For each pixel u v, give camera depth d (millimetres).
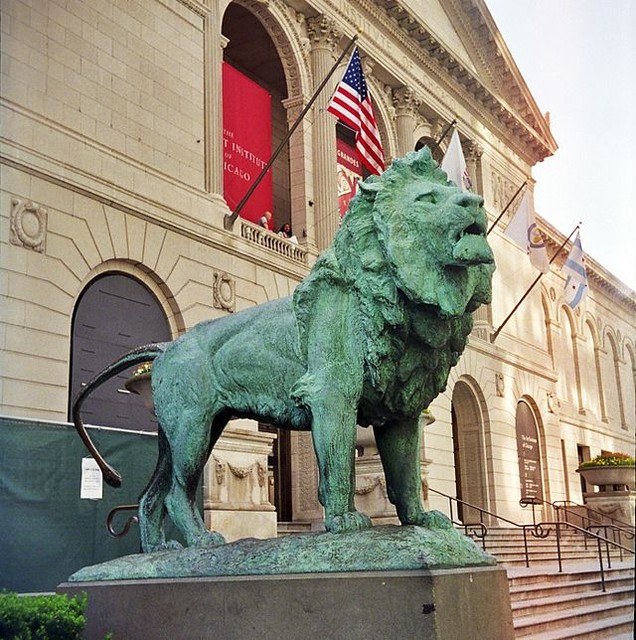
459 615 4055
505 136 33062
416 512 4758
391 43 27797
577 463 34469
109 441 11062
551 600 12766
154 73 18859
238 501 11953
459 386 29203
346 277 4691
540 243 25828
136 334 17328
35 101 15859
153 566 4910
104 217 16750
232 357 5113
